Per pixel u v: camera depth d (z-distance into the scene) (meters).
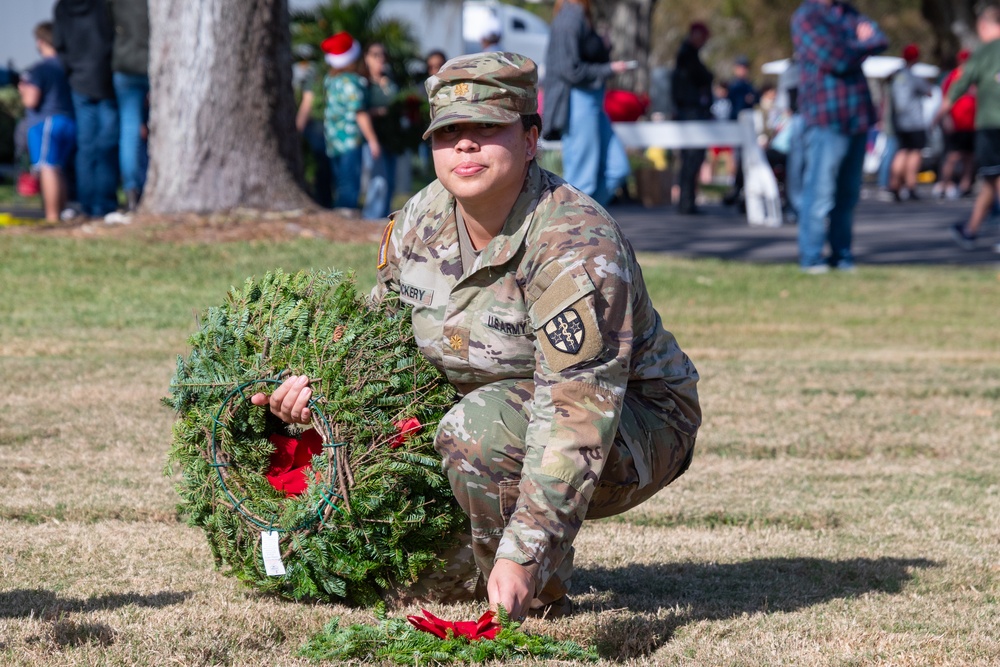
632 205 31.58
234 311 4.41
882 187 32.47
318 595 4.40
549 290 3.82
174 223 14.52
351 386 4.12
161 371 9.02
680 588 4.77
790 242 20.09
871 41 14.67
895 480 6.68
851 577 4.96
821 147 15.30
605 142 13.84
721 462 7.02
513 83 3.82
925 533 5.64
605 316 3.81
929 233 21.69
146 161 16.95
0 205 20.81
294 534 4.17
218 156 15.12
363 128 17.55
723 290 14.34
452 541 4.28
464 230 4.08
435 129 3.82
